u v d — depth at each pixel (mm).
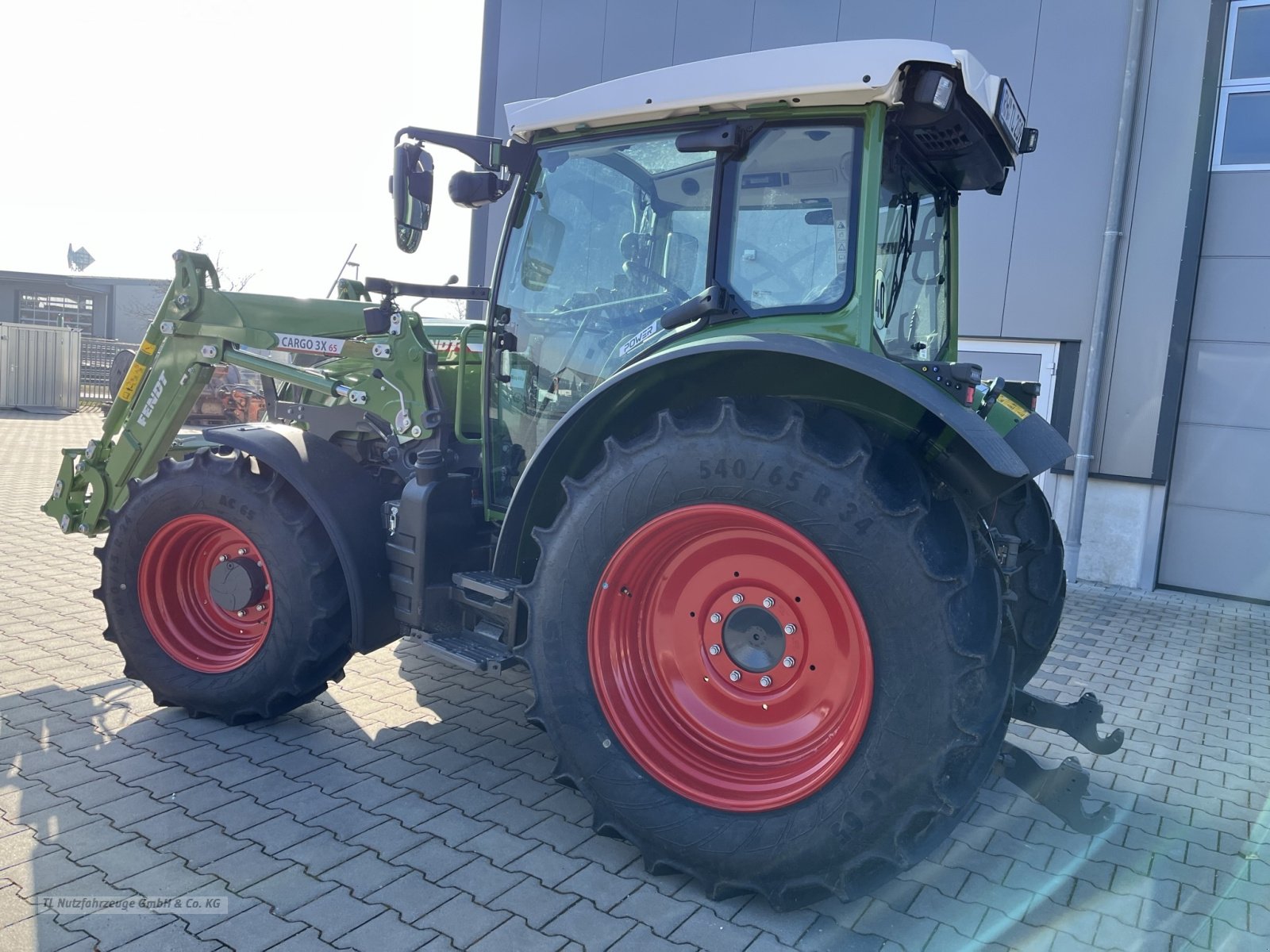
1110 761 3764
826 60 2600
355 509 3383
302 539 3324
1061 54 7371
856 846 2359
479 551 3432
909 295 3299
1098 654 5445
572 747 2697
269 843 2693
